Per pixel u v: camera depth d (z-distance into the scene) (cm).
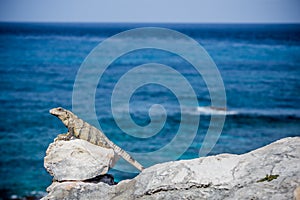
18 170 5012
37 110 8275
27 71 11888
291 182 995
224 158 1122
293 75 11444
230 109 7744
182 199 1038
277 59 14162
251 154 1123
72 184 1148
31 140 6400
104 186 1148
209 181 1059
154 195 1068
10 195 4316
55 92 9800
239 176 1058
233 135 6250
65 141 1227
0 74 11519
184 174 1084
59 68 12294
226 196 1021
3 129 6944
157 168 1133
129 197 1091
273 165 1059
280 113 7600
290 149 1100
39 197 4244
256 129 6612
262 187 1004
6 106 8481
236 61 13950
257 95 9294
